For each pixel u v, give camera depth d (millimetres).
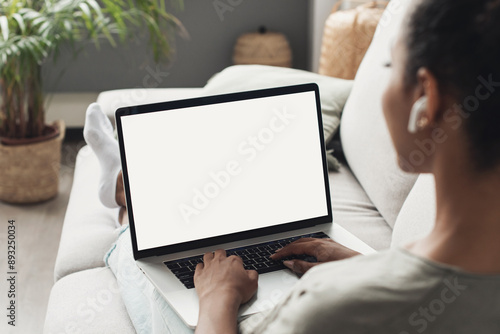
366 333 494
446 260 485
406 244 539
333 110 1812
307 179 1188
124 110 1087
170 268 1048
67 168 2990
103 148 1521
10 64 2363
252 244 1127
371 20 2332
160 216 1095
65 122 3258
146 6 2482
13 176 2576
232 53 3318
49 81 3176
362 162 1542
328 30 2490
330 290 514
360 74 1715
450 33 464
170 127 1112
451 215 489
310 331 513
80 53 3152
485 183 471
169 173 1104
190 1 3221
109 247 1449
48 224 2494
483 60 454
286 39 3248
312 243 1039
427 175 1126
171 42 3250
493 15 451
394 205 1366
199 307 858
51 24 2285
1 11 2406
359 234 1378
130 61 3221
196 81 3357
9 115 2516
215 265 919
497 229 475
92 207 1643
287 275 1010
